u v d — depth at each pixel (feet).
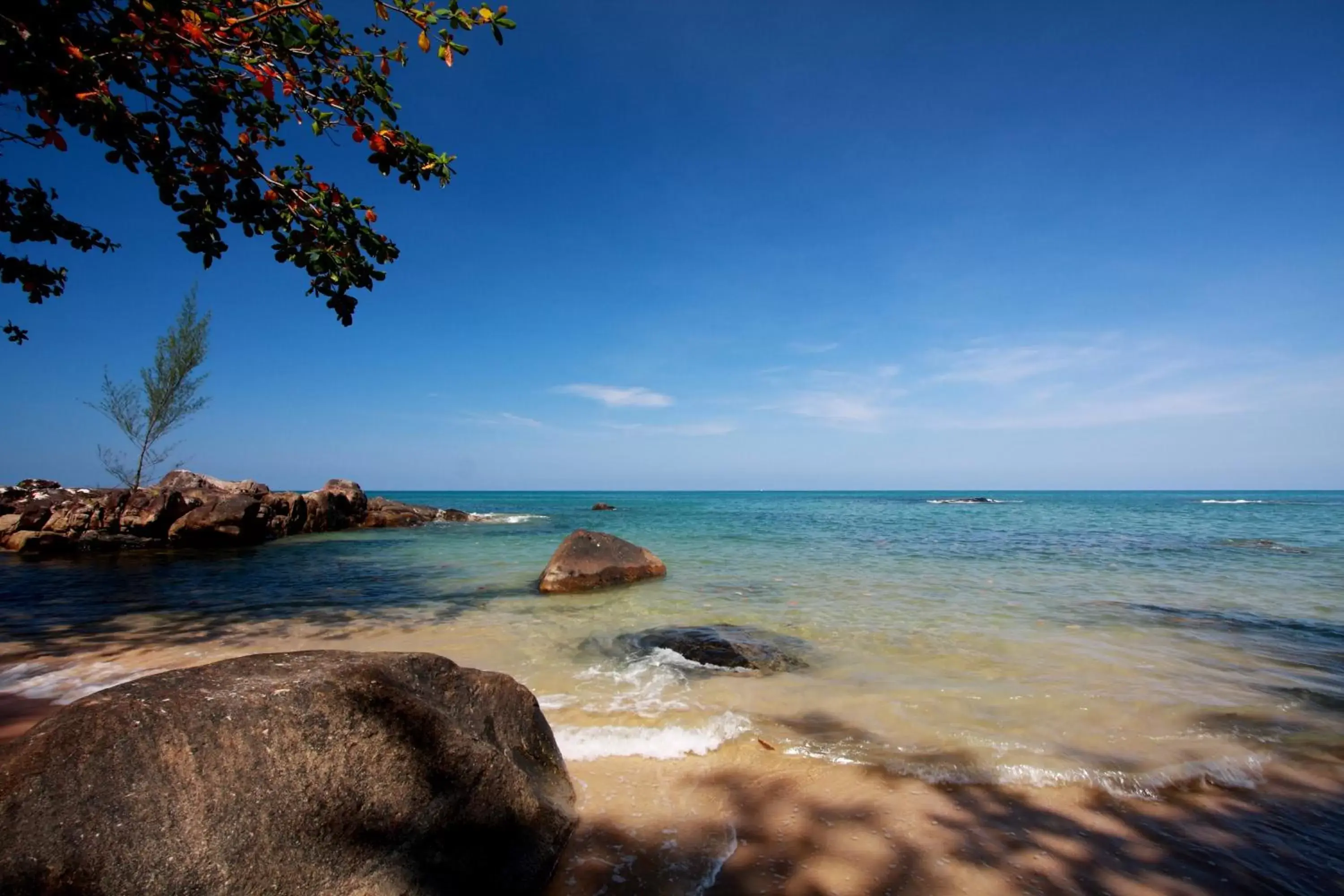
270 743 8.57
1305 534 81.92
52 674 21.54
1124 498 359.25
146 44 13.26
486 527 105.91
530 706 13.25
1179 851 11.48
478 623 30.63
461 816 9.77
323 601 36.50
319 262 16.49
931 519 121.90
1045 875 10.67
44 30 11.99
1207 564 52.21
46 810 7.23
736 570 49.11
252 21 14.05
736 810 12.83
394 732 9.53
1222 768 14.84
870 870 10.73
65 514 66.03
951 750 15.74
